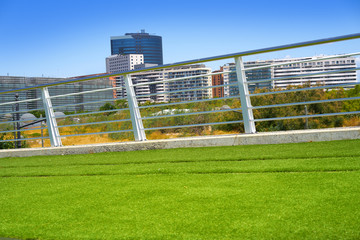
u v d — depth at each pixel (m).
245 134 6.13
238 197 3.27
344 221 2.50
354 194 3.00
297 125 12.21
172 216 2.97
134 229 2.77
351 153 4.33
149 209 3.21
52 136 7.95
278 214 2.76
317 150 4.75
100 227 2.88
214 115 12.70
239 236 2.45
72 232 2.83
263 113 12.75
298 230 2.44
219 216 2.85
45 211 3.45
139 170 4.88
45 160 6.86
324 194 3.09
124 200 3.56
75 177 4.93
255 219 2.71
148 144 6.73
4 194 4.30
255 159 4.77
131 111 7.09
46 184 4.65
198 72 130.00
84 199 3.74
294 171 3.96
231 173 4.21
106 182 4.41
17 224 3.15
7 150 8.20
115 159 6.03
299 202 2.96
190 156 5.45
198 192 3.57
